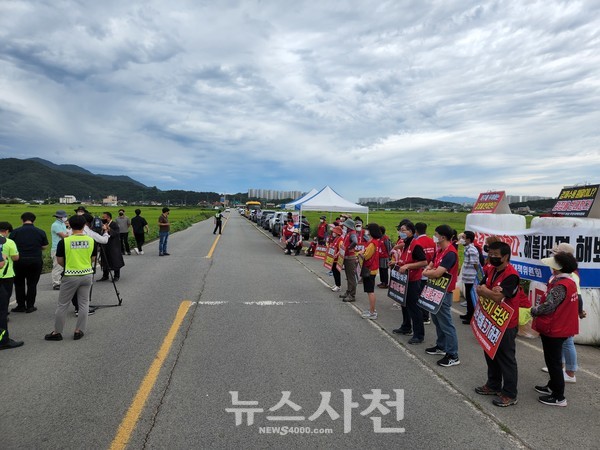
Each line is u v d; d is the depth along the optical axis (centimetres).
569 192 735
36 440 317
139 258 1515
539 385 452
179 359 496
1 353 513
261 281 1062
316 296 891
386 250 1024
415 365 497
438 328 536
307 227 2389
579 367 516
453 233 516
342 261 883
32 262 708
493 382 416
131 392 404
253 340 576
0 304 528
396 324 684
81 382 427
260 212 4494
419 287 587
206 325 648
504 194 898
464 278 711
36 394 397
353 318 714
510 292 396
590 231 611
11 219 4025
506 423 362
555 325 397
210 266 1320
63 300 565
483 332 423
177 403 382
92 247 583
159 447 310
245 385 425
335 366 485
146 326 638
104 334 595
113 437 322
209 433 332
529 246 695
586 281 612
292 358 508
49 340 564
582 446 326
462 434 340
